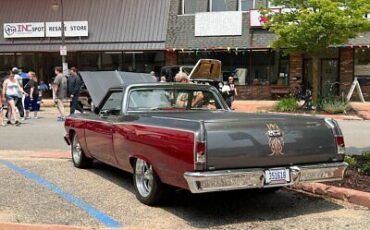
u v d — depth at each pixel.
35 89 21.30
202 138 5.79
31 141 13.81
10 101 18.02
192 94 8.37
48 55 31.80
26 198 7.33
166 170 6.31
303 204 6.94
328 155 6.52
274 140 6.13
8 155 11.27
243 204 6.98
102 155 8.40
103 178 8.73
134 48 29.39
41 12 31.72
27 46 31.20
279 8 23.28
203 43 28.58
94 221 6.20
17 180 8.55
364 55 27.19
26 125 18.08
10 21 32.00
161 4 30.14
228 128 5.95
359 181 7.57
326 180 6.48
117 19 30.38
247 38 28.08
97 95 11.94
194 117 6.65
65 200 7.21
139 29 29.80
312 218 6.28
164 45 29.06
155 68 30.20
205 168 5.82
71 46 30.47
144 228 5.79
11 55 32.31
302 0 21.27
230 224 6.08
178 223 6.13
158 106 8.05
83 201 7.16
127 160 7.36
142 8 30.33
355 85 24.94
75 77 19.59
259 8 22.88
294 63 28.02
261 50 28.17
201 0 29.39
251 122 6.11
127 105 7.83
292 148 6.24
